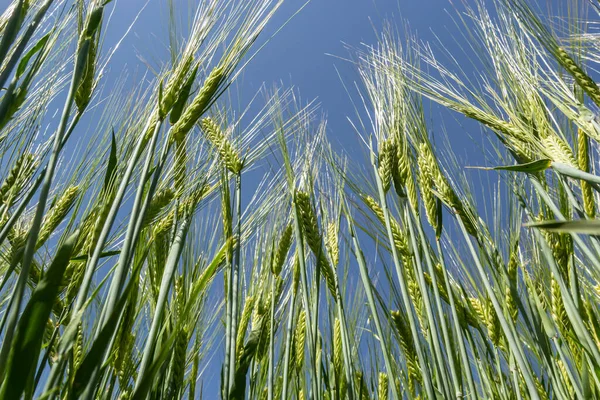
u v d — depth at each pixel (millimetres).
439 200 656
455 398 564
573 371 670
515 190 742
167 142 504
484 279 600
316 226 661
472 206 731
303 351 711
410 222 645
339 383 691
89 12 493
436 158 728
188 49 562
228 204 645
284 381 595
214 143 697
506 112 732
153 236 587
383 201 651
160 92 502
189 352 663
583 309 657
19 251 420
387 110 746
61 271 380
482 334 688
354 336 783
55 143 405
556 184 738
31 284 616
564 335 674
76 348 529
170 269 493
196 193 618
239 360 606
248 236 744
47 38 485
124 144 604
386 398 746
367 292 613
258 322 660
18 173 556
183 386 623
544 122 714
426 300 588
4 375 363
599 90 639
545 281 727
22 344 361
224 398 561
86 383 371
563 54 664
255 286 735
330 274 702
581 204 705
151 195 469
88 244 520
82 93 521
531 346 726
